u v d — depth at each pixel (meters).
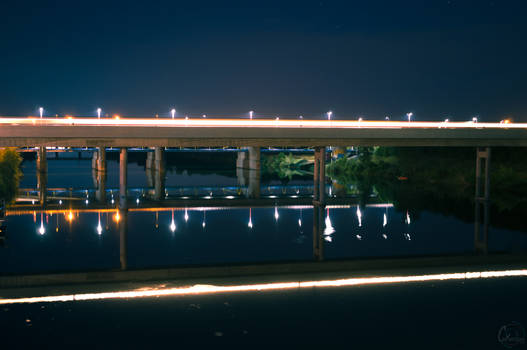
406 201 92.69
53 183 148.62
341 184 141.00
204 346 24.16
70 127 71.75
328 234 56.44
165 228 60.47
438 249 48.12
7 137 69.12
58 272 38.03
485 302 31.19
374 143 87.38
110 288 34.00
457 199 96.06
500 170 114.81
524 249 48.44
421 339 25.12
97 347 23.95
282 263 41.59
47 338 25.08
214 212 77.88
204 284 35.06
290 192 122.38
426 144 89.50
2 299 31.38
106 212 76.62
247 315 28.61
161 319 27.92
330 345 24.31
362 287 34.66
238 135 79.62
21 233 55.34
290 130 81.44
